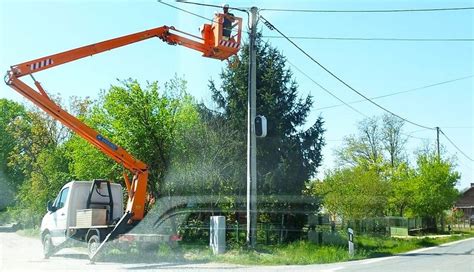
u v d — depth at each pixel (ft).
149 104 83.15
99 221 59.72
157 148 82.07
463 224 224.94
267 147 78.13
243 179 77.46
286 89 81.71
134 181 60.59
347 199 87.51
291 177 78.43
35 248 81.35
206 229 78.13
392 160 197.36
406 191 147.23
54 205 65.82
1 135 203.72
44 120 146.10
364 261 60.95
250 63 65.31
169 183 80.07
